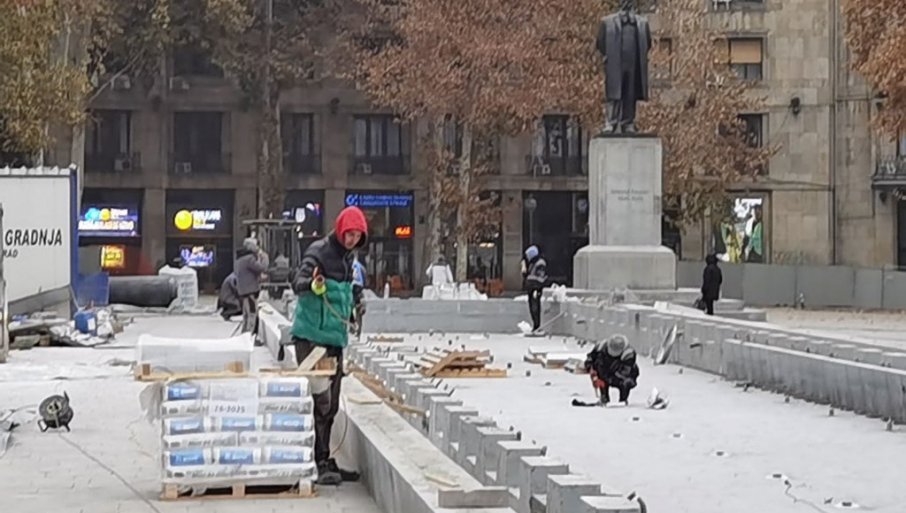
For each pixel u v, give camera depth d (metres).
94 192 73.56
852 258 73.00
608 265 39.75
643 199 39.97
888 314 63.38
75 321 34.91
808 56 73.69
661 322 29.50
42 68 46.47
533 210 76.62
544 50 62.03
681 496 13.56
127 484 13.84
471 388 24.41
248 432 12.82
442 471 10.93
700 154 63.78
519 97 61.59
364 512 12.08
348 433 14.13
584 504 8.22
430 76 61.06
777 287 70.75
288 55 69.12
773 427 18.84
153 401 12.98
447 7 60.94
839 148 73.38
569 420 19.61
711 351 26.72
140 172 73.50
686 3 64.88
